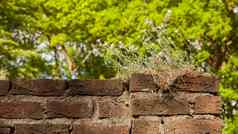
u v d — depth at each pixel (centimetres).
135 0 2056
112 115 314
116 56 356
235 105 2103
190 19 2019
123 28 2067
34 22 2272
